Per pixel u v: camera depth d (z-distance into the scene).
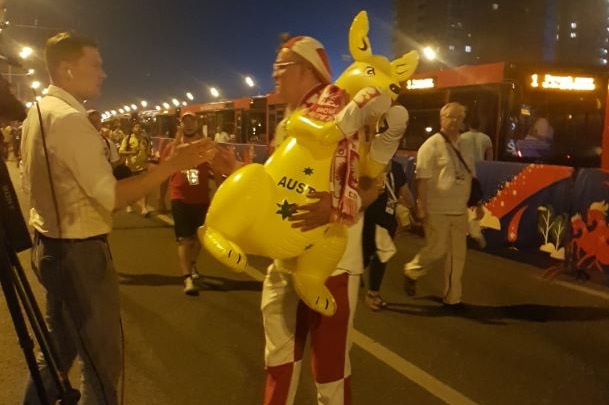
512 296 7.02
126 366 4.88
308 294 2.89
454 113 6.11
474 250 9.54
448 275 6.38
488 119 12.62
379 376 4.75
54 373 2.70
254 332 5.66
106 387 3.12
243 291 6.94
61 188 2.98
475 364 5.03
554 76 12.55
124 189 2.96
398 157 11.34
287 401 3.20
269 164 2.86
